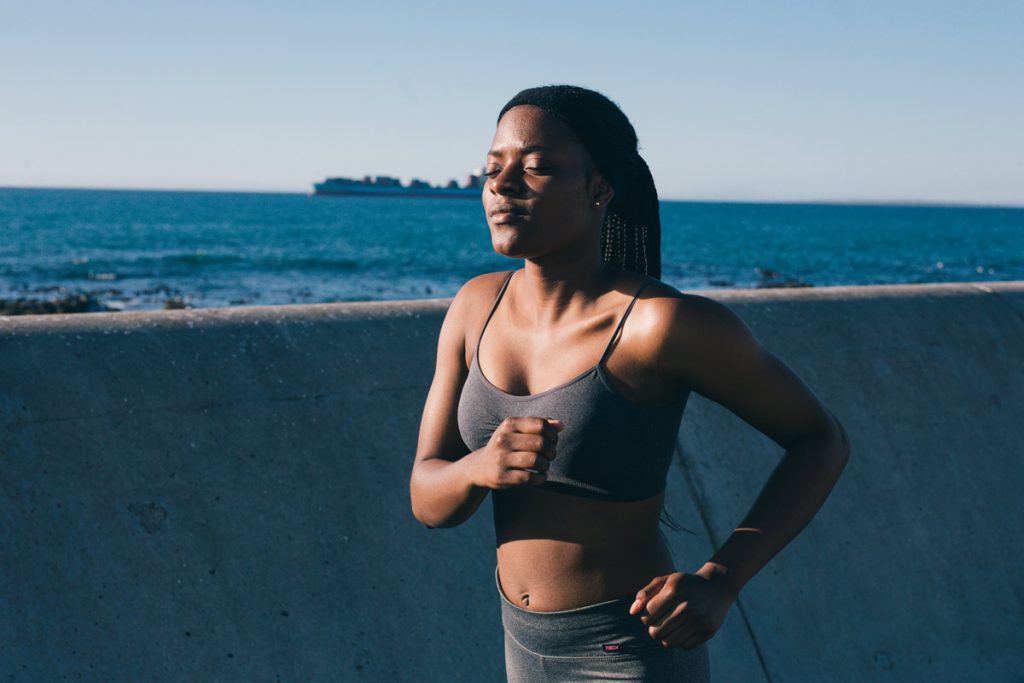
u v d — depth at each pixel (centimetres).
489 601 214
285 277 3350
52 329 200
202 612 185
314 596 196
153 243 5144
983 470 296
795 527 118
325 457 212
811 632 245
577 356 121
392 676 195
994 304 336
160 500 191
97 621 176
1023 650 273
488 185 123
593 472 119
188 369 207
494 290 137
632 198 137
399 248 5056
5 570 173
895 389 295
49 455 185
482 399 127
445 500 121
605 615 121
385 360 231
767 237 7012
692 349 116
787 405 120
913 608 262
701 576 109
